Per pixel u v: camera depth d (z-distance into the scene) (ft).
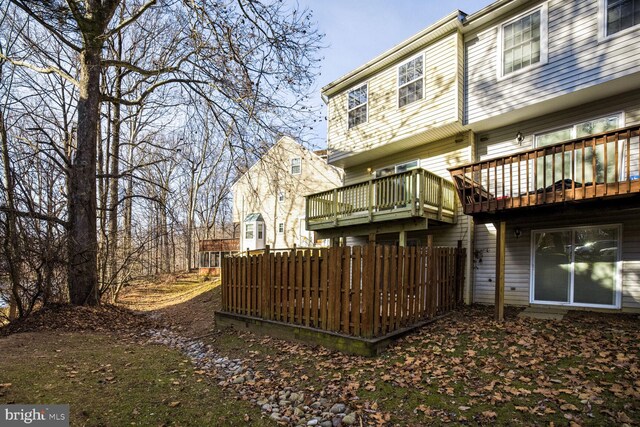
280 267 23.86
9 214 26.71
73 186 31.35
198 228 113.91
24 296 30.04
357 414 12.41
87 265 31.50
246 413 12.64
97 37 29.45
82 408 11.82
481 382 14.16
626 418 10.77
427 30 32.96
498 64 29.22
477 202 25.14
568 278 26.30
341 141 44.37
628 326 20.04
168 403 12.98
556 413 11.43
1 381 13.35
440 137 35.35
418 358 17.21
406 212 29.50
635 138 23.72
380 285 19.72
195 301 47.75
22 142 34.40
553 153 21.18
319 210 40.19
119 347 21.12
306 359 18.62
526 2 27.53
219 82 30.01
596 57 23.50
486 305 29.71
